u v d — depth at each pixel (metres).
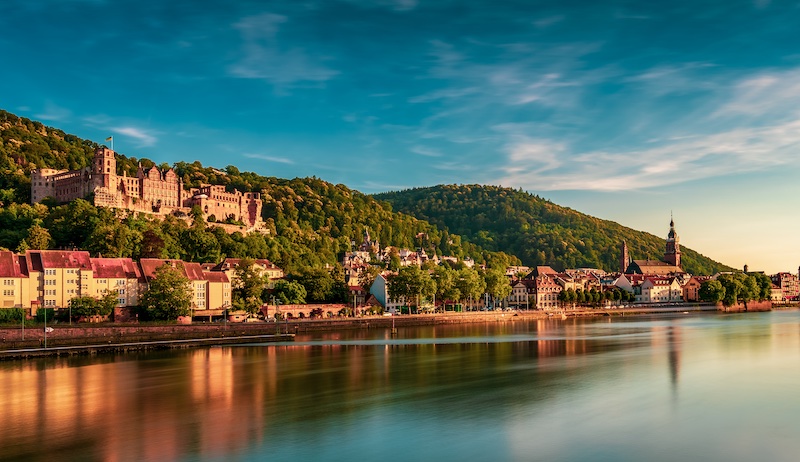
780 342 180.62
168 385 117.50
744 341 184.12
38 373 132.12
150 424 90.38
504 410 96.19
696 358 146.50
